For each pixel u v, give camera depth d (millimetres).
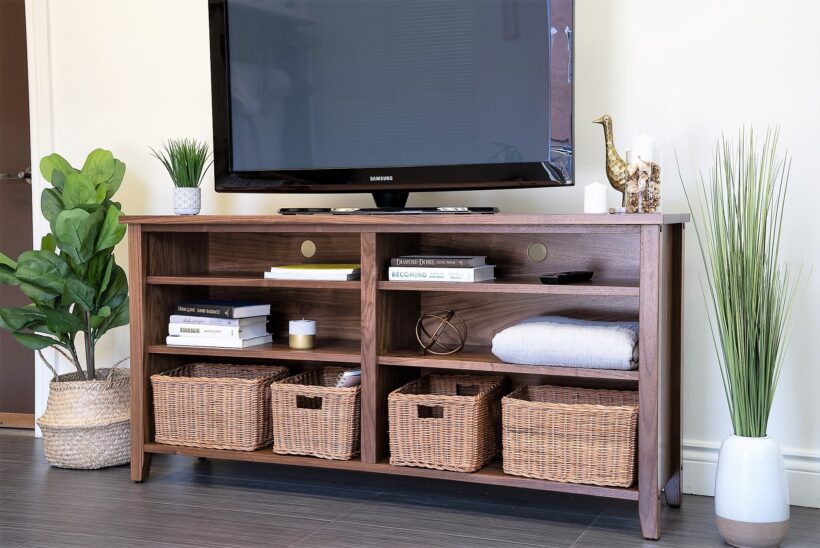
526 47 2621
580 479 2434
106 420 3072
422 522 2502
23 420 3748
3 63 3705
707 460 2764
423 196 3066
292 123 2932
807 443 2666
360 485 2869
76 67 3520
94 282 3121
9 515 2574
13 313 3084
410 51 2760
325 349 2822
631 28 2805
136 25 3422
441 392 2895
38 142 3543
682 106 2764
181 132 3383
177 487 2857
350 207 3191
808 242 2646
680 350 2607
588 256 2801
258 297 3191
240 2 2969
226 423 2805
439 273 2584
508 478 2504
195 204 2980
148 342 2934
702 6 2727
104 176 3186
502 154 2672
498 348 2520
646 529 2355
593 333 2432
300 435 2725
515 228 2471
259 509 2623
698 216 2756
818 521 2518
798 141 2646
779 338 2529
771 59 2666
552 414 2449
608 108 2838
